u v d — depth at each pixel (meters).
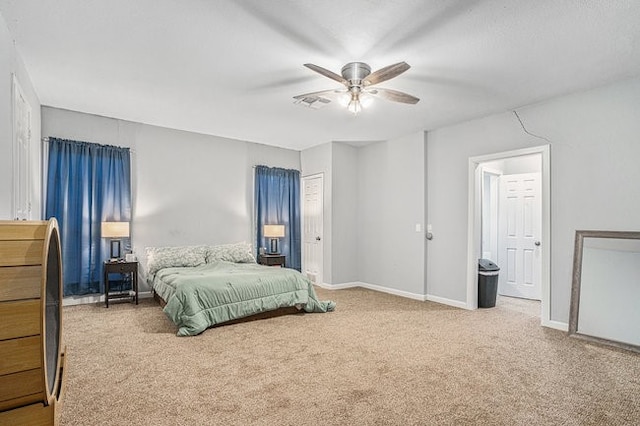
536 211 5.24
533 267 5.21
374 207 5.89
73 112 4.47
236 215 5.85
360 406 2.11
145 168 5.03
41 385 1.34
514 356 2.90
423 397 2.22
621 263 3.26
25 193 3.25
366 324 3.77
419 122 4.69
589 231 3.47
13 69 2.67
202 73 3.23
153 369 2.60
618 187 3.31
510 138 4.17
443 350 3.02
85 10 2.29
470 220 4.55
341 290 5.76
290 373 2.55
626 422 1.96
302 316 4.07
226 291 3.67
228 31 2.52
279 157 6.36
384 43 2.65
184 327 3.37
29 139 3.41
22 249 1.31
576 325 3.44
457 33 2.50
